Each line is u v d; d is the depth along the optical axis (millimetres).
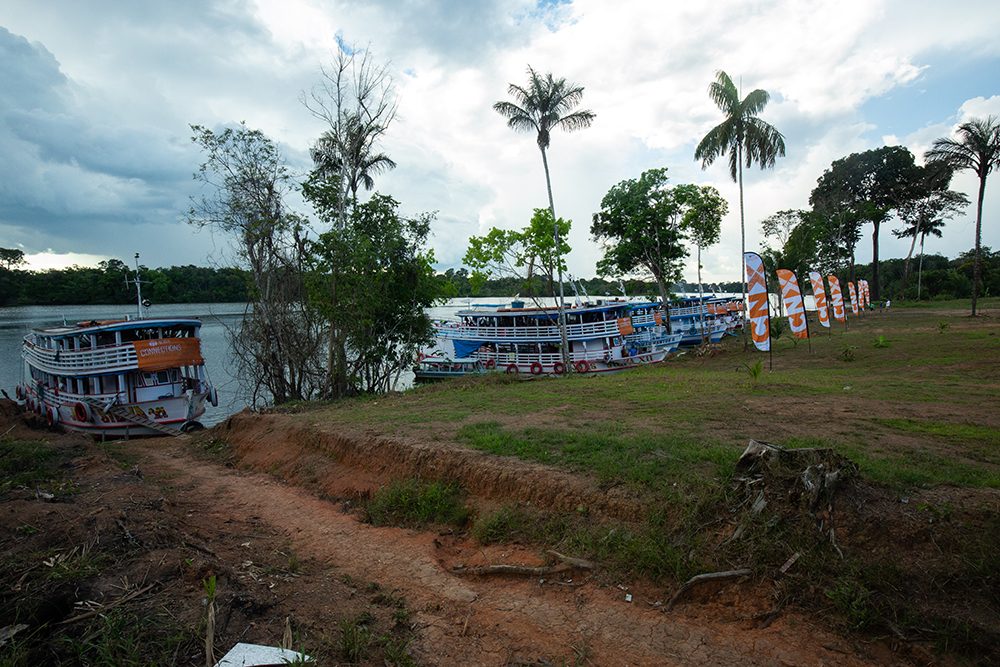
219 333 57062
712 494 5832
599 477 6727
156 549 5438
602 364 26781
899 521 4984
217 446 13742
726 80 25766
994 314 32906
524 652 4598
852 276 52281
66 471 9227
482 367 29875
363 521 7871
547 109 22547
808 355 22000
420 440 9219
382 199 22125
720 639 4574
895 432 8055
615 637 4738
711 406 10750
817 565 4859
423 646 4625
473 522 7191
